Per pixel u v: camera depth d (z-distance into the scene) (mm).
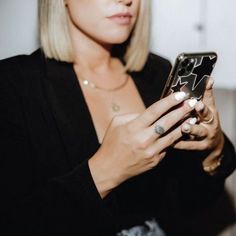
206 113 722
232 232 1340
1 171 766
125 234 875
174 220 1242
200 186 955
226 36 1262
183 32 1273
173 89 685
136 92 944
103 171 701
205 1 1249
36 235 739
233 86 1281
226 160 908
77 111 834
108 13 790
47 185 739
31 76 860
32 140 807
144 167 695
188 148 777
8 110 805
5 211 751
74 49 901
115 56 991
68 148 811
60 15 862
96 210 716
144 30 965
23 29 1249
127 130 669
